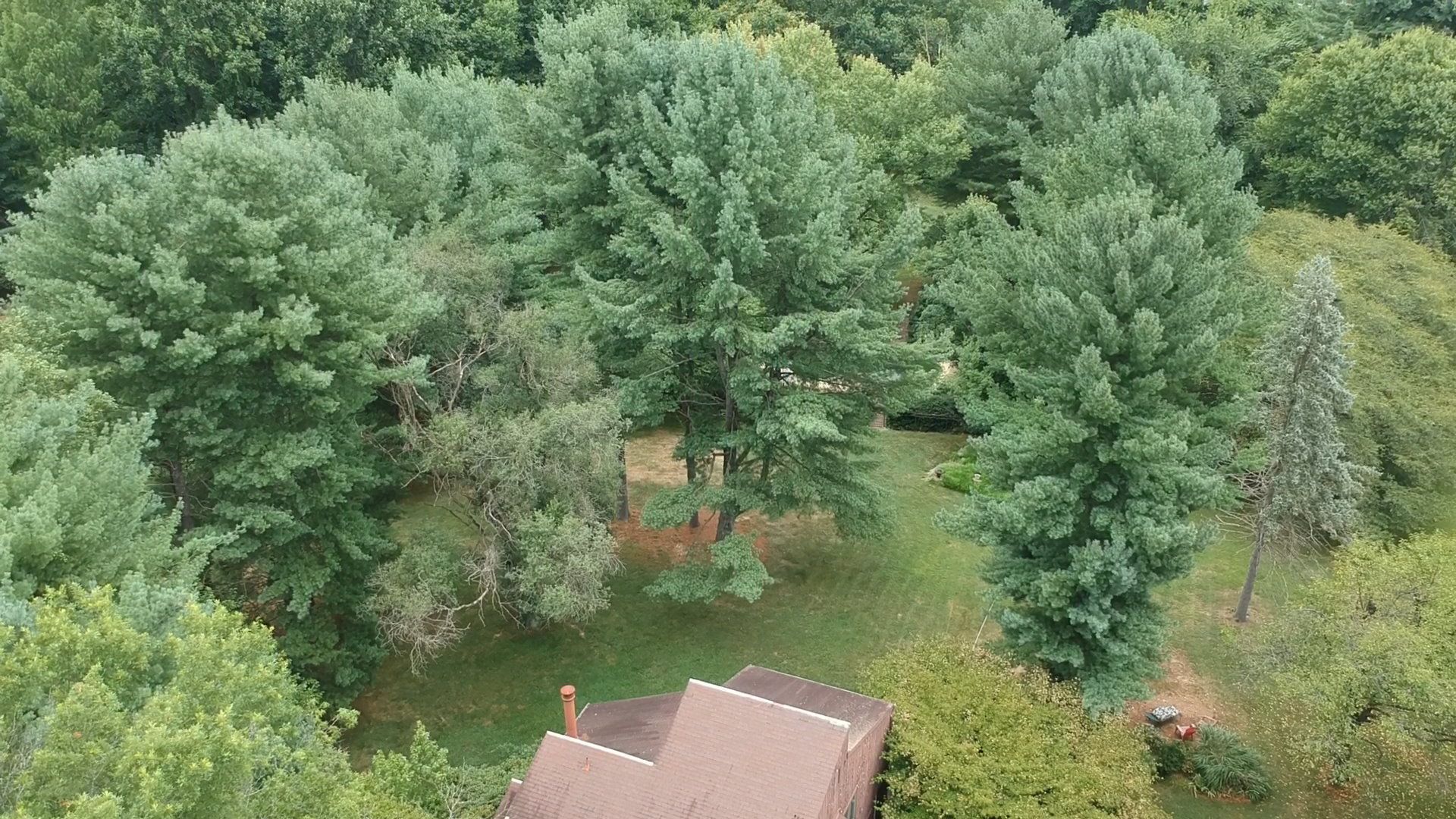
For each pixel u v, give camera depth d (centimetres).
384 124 3925
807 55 5166
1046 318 2564
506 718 2869
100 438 2148
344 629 2875
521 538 2742
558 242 3325
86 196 2342
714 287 2692
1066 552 2592
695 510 3150
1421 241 4672
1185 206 3244
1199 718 2859
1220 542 3744
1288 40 5847
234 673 1420
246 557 2641
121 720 1286
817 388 3234
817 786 1833
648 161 2884
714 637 3238
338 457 2689
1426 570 2509
